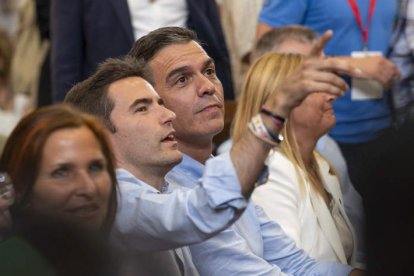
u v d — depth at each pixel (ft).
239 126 22.70
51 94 35.42
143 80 18.38
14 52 38.34
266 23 32.42
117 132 17.89
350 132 31.58
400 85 31.65
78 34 31.35
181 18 32.35
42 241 11.60
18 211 13.10
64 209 14.05
